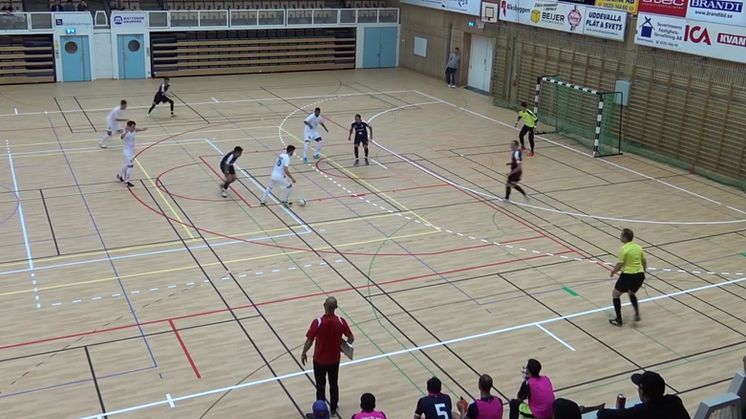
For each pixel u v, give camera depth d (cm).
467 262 1474
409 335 1189
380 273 1411
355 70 3669
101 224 1599
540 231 1650
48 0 3309
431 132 2486
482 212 1756
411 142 2350
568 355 1143
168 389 1020
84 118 2509
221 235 1565
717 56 2086
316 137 2108
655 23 2272
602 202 1856
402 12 3700
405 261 1469
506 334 1202
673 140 2248
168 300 1277
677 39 2206
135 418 953
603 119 2405
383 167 2080
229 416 964
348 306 1278
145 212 1678
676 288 1394
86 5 3331
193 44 3319
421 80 3447
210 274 1383
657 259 1523
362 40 3681
